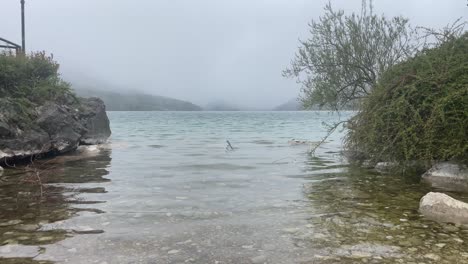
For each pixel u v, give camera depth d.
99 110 22.66
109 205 7.25
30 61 17.22
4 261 4.49
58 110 16.44
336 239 5.31
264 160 14.55
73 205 7.25
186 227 5.87
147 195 8.15
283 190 8.73
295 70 19.69
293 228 5.82
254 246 5.04
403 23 18.27
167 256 4.69
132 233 5.58
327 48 19.08
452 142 9.48
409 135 10.37
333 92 18.66
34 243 5.14
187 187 9.07
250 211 6.82
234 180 10.05
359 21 18.70
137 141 24.20
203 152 17.50
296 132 35.16
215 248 4.96
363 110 12.78
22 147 13.47
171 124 56.97
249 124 56.75
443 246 5.02
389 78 12.61
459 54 10.74
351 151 16.11
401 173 11.16
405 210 6.87
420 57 11.80
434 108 9.55
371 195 8.15
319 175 10.91
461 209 6.52
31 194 8.24
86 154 16.52
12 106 14.16
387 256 4.68
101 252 4.81
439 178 10.05
